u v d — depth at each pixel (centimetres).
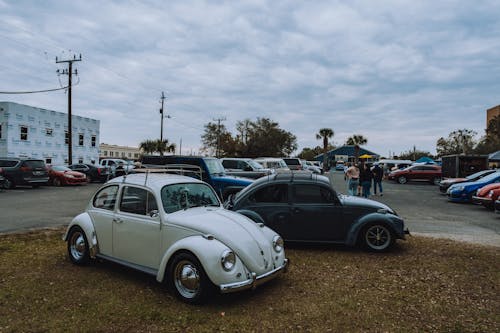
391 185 2647
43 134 3459
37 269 541
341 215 665
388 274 537
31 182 1859
